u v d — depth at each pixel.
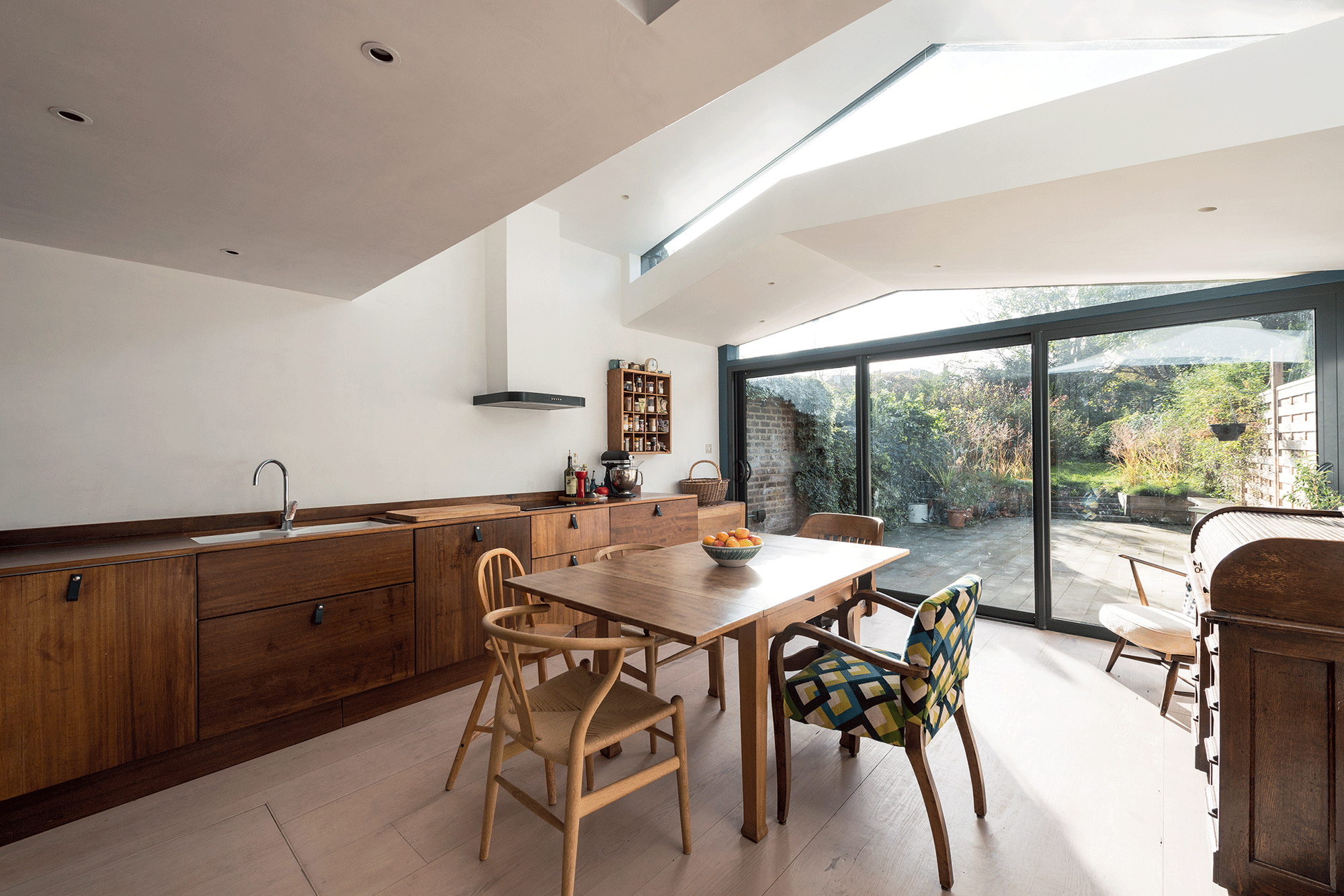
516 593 2.58
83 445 2.41
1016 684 2.95
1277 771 1.40
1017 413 3.95
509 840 1.82
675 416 5.30
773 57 1.34
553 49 1.28
